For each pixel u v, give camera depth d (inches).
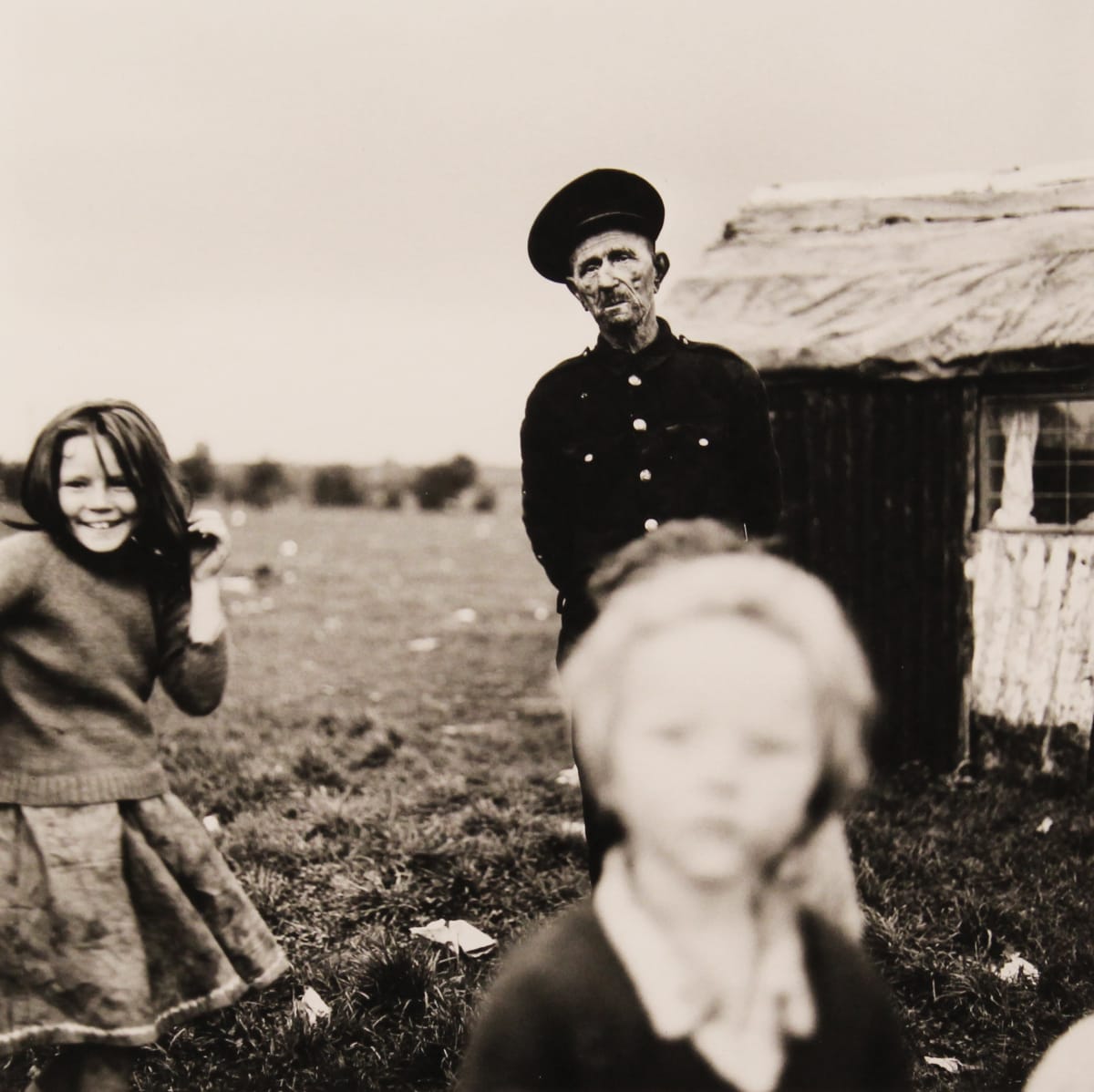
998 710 251.8
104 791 111.7
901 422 256.5
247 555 708.7
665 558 49.5
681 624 42.6
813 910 52.2
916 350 248.2
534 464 151.6
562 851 201.9
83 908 108.1
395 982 150.2
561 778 248.2
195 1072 133.6
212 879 117.6
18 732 111.6
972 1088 127.0
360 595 551.5
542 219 150.9
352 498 1135.0
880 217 304.3
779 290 282.5
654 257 152.9
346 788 240.2
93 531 112.7
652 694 41.9
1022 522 252.2
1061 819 219.3
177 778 239.1
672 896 47.5
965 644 254.4
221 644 120.1
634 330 149.1
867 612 261.6
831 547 262.5
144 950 112.0
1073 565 243.9
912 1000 149.3
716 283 290.4
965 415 251.4
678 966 48.2
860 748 43.3
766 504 154.6
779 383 259.8
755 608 42.9
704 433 148.5
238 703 318.0
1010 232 284.0
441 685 358.0
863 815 214.4
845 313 267.0
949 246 286.5
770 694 41.0
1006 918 168.7
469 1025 136.6
